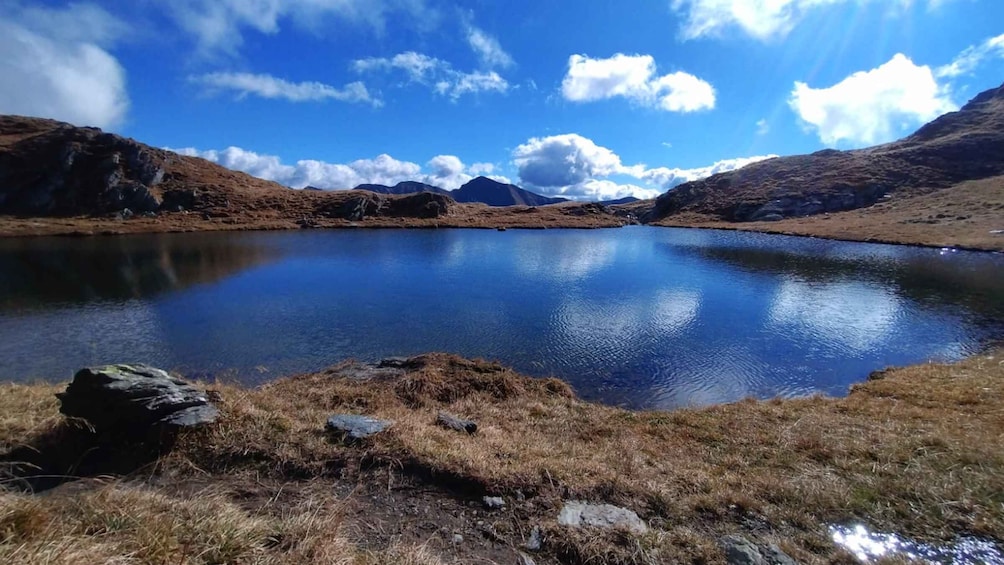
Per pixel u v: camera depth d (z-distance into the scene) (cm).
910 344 1989
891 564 502
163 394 745
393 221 8731
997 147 8512
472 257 4631
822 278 3484
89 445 695
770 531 566
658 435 948
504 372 1393
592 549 514
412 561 462
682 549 521
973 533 558
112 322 2200
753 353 1881
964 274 3544
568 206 11950
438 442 770
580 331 2139
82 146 8244
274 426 771
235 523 462
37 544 365
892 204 7688
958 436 855
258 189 9912
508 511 596
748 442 880
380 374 1348
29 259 4106
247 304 2586
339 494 617
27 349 1831
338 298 2753
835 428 938
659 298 2828
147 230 6694
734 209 9719
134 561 377
